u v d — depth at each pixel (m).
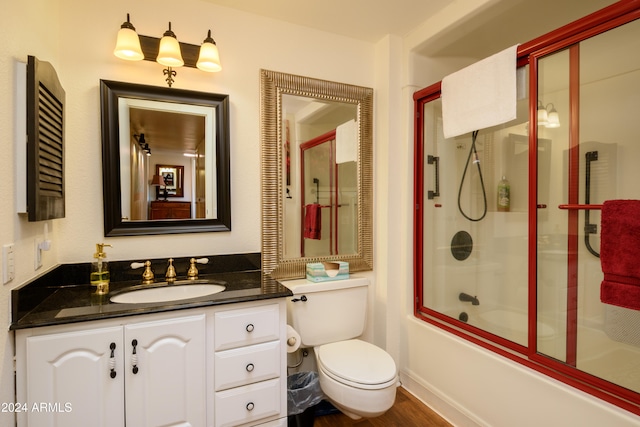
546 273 1.64
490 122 1.61
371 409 1.44
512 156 2.04
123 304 1.25
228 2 1.75
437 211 2.19
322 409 1.89
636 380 1.33
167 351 1.25
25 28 1.16
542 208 1.64
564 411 1.28
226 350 1.37
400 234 2.19
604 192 1.62
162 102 1.66
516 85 1.53
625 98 1.57
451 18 1.79
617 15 1.20
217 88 1.78
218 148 1.76
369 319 2.23
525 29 1.91
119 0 1.58
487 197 2.22
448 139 2.19
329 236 2.09
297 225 2.00
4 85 1.02
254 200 1.88
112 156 1.56
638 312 1.39
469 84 1.71
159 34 1.66
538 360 1.49
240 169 1.84
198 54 1.69
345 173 2.13
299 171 2.00
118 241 1.60
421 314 2.12
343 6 1.80
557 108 1.59
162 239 1.68
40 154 1.13
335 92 2.08
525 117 1.84
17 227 1.10
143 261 1.64
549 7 1.70
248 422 1.42
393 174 2.16
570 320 1.64
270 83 1.89
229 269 1.81
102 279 1.47
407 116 2.13
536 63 1.49
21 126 1.09
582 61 1.48
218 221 1.78
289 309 1.79
